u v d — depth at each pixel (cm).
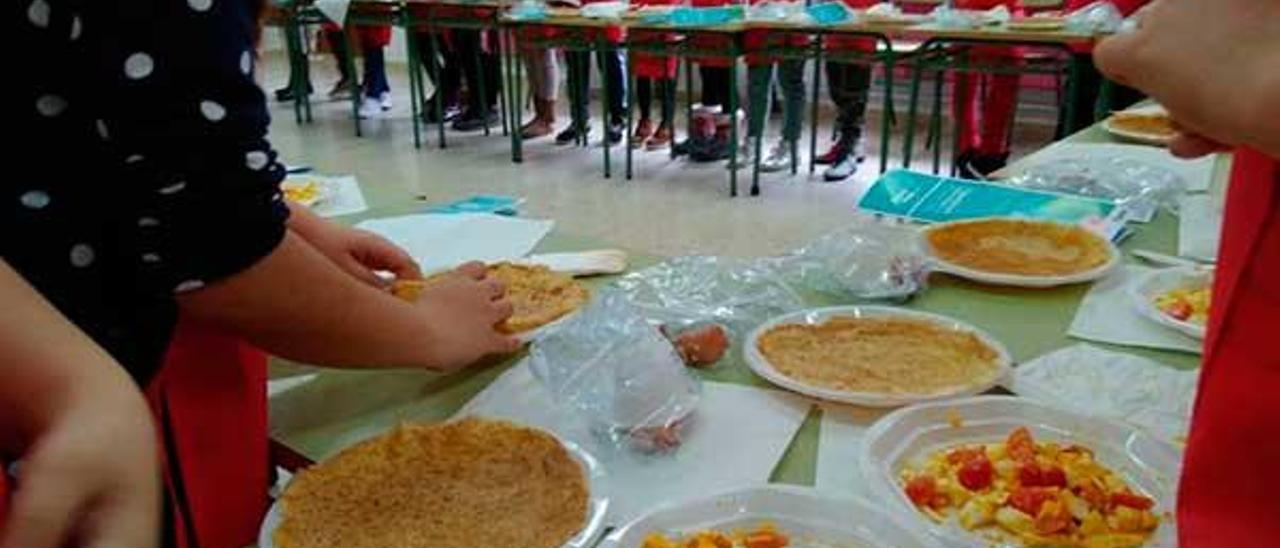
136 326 61
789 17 388
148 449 27
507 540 63
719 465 72
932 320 96
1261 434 42
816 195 398
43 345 28
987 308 105
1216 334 44
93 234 57
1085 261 116
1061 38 319
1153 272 110
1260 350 41
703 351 90
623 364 78
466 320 86
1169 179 150
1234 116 36
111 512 24
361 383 90
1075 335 97
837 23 374
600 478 69
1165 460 70
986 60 354
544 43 444
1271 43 35
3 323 27
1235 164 43
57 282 56
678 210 379
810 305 106
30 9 51
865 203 146
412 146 507
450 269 108
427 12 479
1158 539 61
